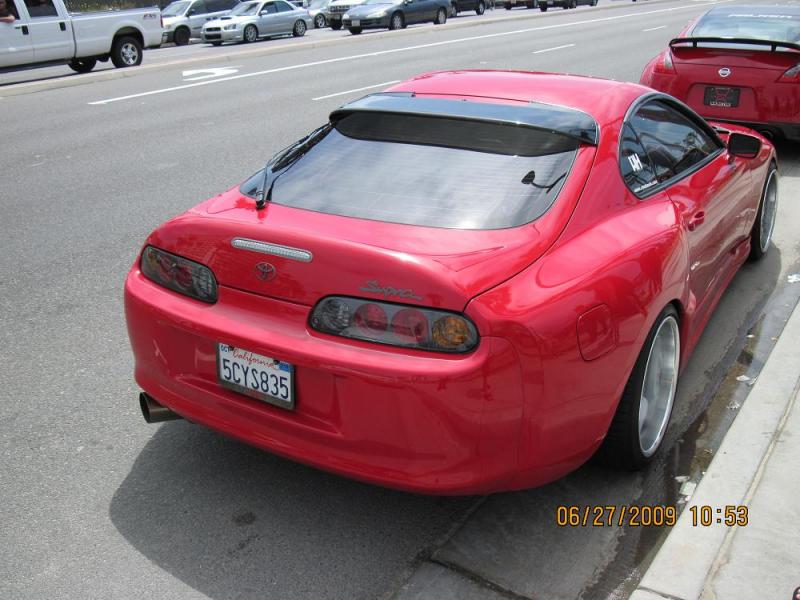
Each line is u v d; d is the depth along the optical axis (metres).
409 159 3.18
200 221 2.96
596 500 3.23
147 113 12.23
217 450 3.56
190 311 2.91
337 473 2.74
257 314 2.78
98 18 17.16
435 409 2.52
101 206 7.32
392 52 20.23
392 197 2.99
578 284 2.76
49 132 10.90
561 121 3.28
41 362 4.38
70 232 6.59
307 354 2.63
